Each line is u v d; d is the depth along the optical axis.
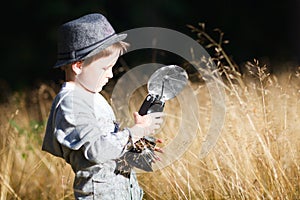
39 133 9.88
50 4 22.48
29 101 13.62
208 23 23.12
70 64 5.98
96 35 5.91
